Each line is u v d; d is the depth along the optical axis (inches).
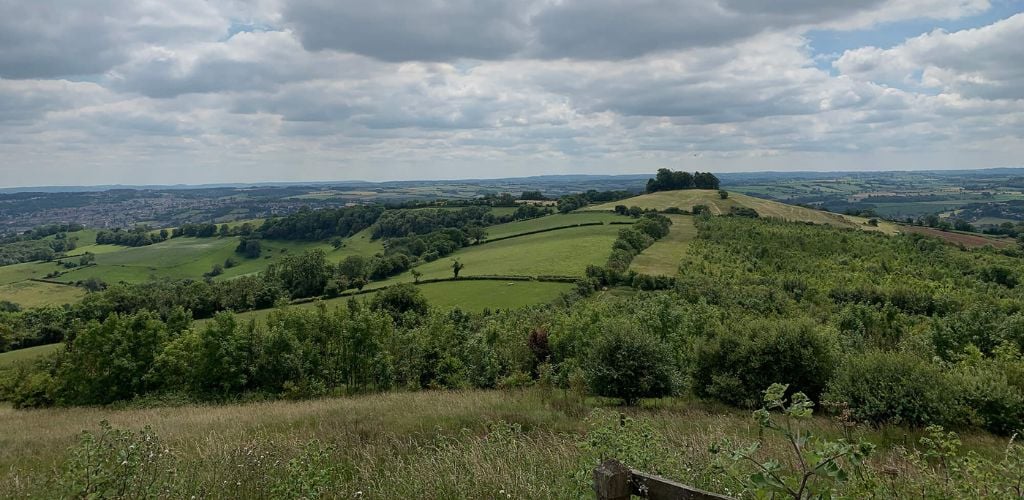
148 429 249.0
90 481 186.7
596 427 269.0
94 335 1358.3
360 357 1409.9
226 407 1038.4
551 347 1488.7
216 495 252.1
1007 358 808.9
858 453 124.8
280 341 1328.7
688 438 323.0
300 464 251.1
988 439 592.7
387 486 287.1
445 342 1503.4
